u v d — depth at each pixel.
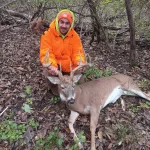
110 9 2.33
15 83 1.76
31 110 1.55
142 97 1.72
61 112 1.56
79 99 1.49
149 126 1.50
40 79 1.82
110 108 1.63
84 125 1.49
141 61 2.23
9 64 1.99
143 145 1.38
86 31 2.67
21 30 2.74
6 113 1.53
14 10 3.13
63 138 1.39
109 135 1.42
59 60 1.67
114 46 2.44
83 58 1.68
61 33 1.61
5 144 1.37
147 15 2.25
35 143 1.37
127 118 1.54
